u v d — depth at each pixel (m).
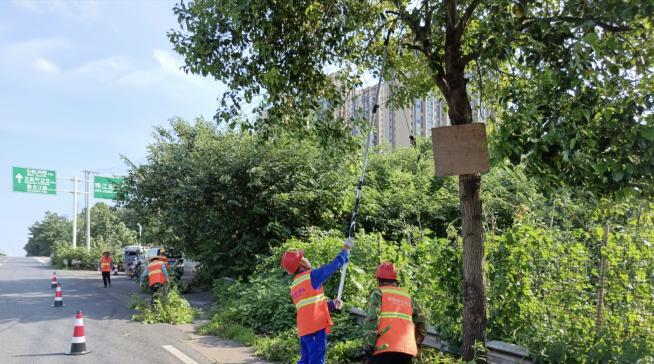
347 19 6.88
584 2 4.42
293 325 9.24
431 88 8.13
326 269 5.90
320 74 7.60
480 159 5.25
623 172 4.19
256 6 6.13
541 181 4.72
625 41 4.44
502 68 6.78
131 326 10.90
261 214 15.80
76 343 8.31
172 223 17.03
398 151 24.72
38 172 39.00
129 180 19.11
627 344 4.86
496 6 5.05
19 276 29.06
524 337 5.68
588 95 4.43
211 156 16.33
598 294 5.38
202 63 7.19
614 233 5.53
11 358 7.94
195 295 16.34
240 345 8.77
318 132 7.89
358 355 6.96
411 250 8.11
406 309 4.93
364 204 16.19
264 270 13.17
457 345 6.26
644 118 4.20
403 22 7.01
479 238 5.74
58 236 93.38
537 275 5.96
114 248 41.56
